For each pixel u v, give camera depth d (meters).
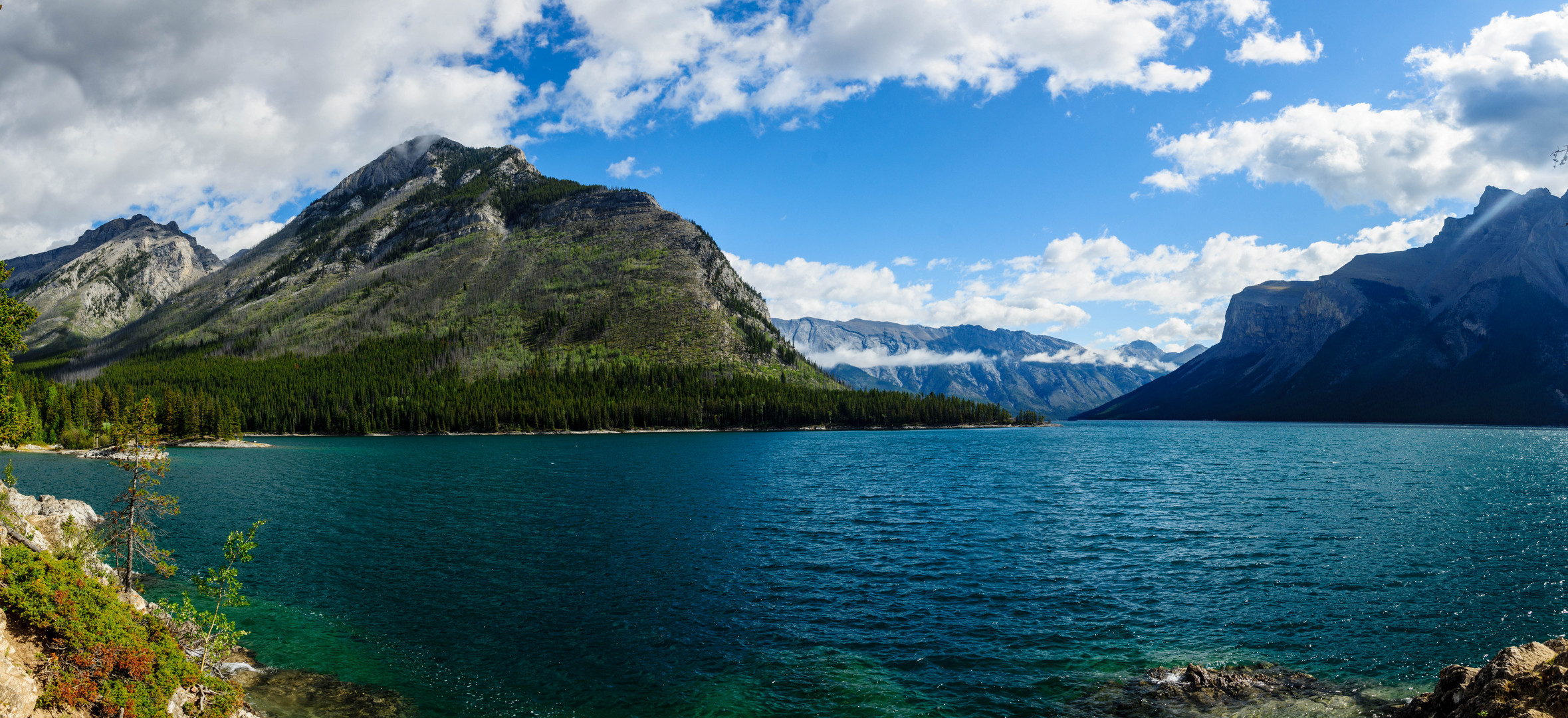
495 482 100.69
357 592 42.75
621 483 100.25
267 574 46.84
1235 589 42.75
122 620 23.70
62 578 23.03
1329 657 32.34
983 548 54.69
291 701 28.39
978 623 37.47
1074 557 51.50
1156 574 46.47
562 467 124.69
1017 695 29.17
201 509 74.31
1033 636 35.53
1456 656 32.25
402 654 33.47
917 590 43.34
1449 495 81.56
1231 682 29.67
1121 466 124.62
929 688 29.86
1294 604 39.69
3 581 21.30
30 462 123.38
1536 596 40.56
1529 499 77.31
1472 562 48.41
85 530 33.06
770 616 38.75
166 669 23.09
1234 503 76.06
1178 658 32.56
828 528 63.69
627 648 34.25
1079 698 28.78
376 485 97.31
